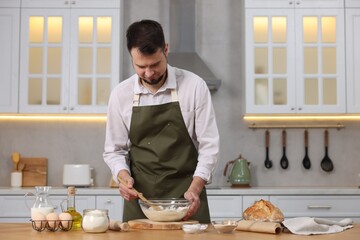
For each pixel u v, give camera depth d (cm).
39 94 495
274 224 218
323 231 220
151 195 275
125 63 528
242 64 522
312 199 455
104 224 220
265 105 491
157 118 270
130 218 271
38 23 498
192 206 238
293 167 522
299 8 495
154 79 251
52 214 225
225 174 510
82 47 496
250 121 525
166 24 533
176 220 238
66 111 492
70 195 240
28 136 524
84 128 525
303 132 525
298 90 492
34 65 495
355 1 495
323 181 521
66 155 523
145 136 275
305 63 495
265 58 495
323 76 493
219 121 525
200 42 530
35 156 523
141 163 276
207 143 267
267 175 521
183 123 269
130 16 532
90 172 504
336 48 495
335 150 523
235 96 526
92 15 496
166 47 251
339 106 491
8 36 494
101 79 495
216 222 222
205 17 532
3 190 457
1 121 525
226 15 532
